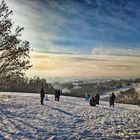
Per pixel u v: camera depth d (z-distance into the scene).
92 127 19.53
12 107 29.41
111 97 39.16
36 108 29.72
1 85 22.70
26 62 22.05
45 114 25.28
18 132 16.64
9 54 21.08
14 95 48.69
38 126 18.95
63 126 19.47
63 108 31.28
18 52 21.28
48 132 17.05
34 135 16.03
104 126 20.19
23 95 50.72
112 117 25.45
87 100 46.22
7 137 15.23
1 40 21.12
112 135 16.78
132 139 15.81
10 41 21.12
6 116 23.03
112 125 20.86
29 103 34.84
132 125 21.20
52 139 15.14
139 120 24.12
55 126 19.30
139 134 17.41
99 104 44.50
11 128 17.88
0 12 21.75
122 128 19.56
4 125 18.84
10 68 21.55
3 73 21.53
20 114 24.50
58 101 42.38
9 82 22.69
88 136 16.36
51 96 55.38
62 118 23.28
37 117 23.17
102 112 29.20
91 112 28.67
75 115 25.55
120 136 16.53
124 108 37.38
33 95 52.81
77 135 16.48
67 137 15.81
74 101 45.06
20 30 21.86
